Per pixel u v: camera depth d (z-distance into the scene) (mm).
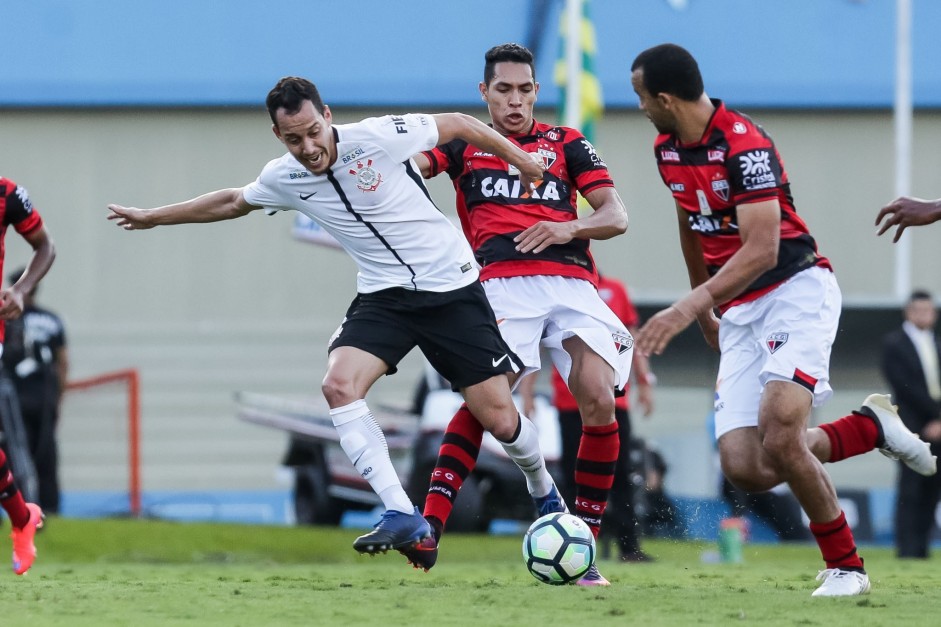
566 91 57375
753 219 19844
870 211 78875
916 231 78438
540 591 20781
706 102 20516
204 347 69438
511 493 43094
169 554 37469
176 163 77562
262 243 74812
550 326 23453
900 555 40969
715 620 16422
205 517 66188
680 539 48625
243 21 78875
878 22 79812
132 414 61469
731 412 21688
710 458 51000
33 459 45906
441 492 21953
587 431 23219
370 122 20516
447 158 23703
